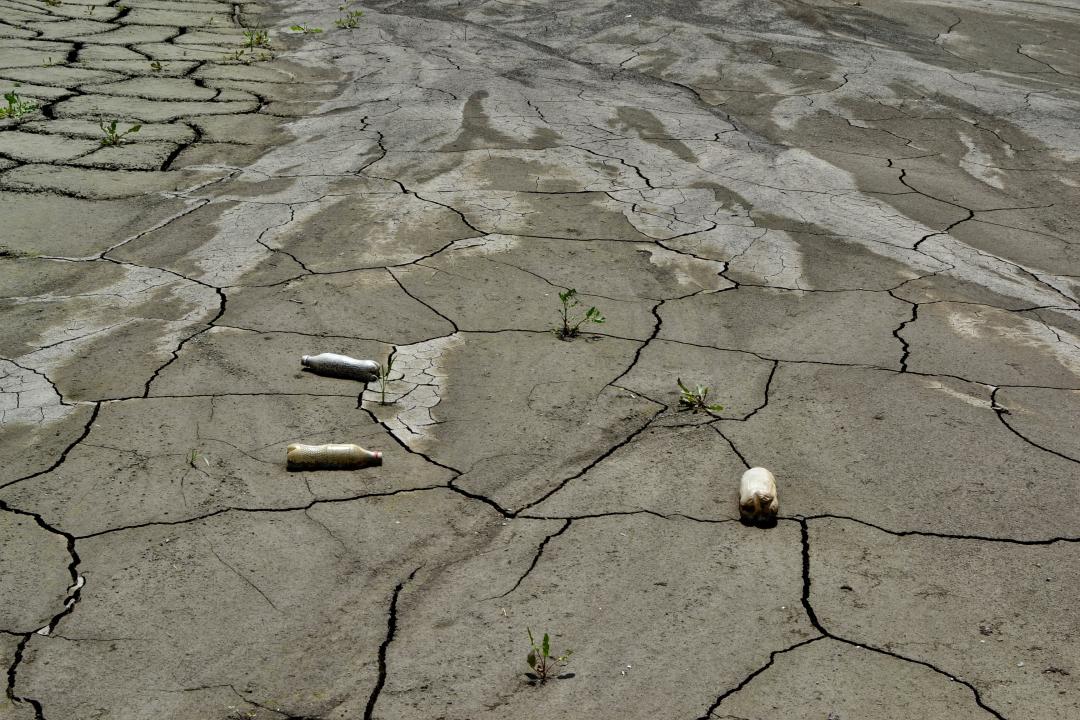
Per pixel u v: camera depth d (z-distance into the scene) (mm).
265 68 9195
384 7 12023
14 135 6875
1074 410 4047
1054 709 2561
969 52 10922
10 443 3535
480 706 2523
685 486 3469
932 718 2523
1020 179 7066
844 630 2820
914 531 3262
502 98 8516
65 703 2492
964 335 4695
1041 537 3250
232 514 3223
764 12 12141
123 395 3867
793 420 3898
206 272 5000
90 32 9992
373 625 2789
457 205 6074
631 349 4422
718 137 7730
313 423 3744
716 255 5531
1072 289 5289
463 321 4609
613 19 11609
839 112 8531
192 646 2688
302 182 6352
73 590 2871
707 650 2732
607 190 6480
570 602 2900
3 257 5043
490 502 3344
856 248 5727
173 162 6590
